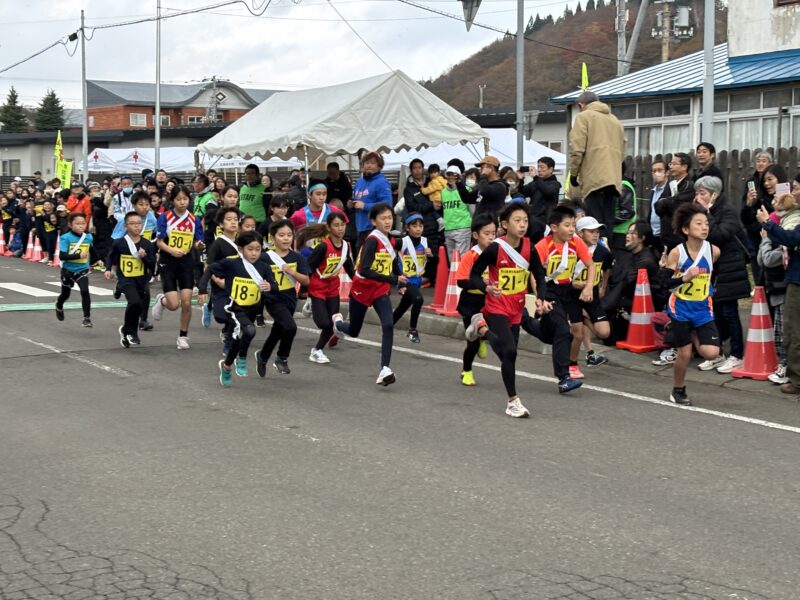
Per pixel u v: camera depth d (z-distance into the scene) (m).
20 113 101.38
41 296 17.17
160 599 4.50
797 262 8.75
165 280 11.45
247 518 5.59
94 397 8.94
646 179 18.05
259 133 17.80
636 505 5.84
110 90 80.00
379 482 6.27
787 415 8.24
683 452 7.04
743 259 9.81
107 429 7.72
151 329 12.98
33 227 26.22
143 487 6.18
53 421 8.01
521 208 8.17
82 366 10.47
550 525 5.47
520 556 5.00
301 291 10.18
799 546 5.18
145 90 81.94
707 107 13.42
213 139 19.02
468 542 5.20
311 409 8.41
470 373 9.50
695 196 9.83
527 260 8.24
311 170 21.67
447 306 13.16
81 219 13.12
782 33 20.48
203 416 8.15
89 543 5.21
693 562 4.93
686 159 11.30
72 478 6.39
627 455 6.95
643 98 21.84
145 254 11.53
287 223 9.73
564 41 62.34
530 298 11.41
